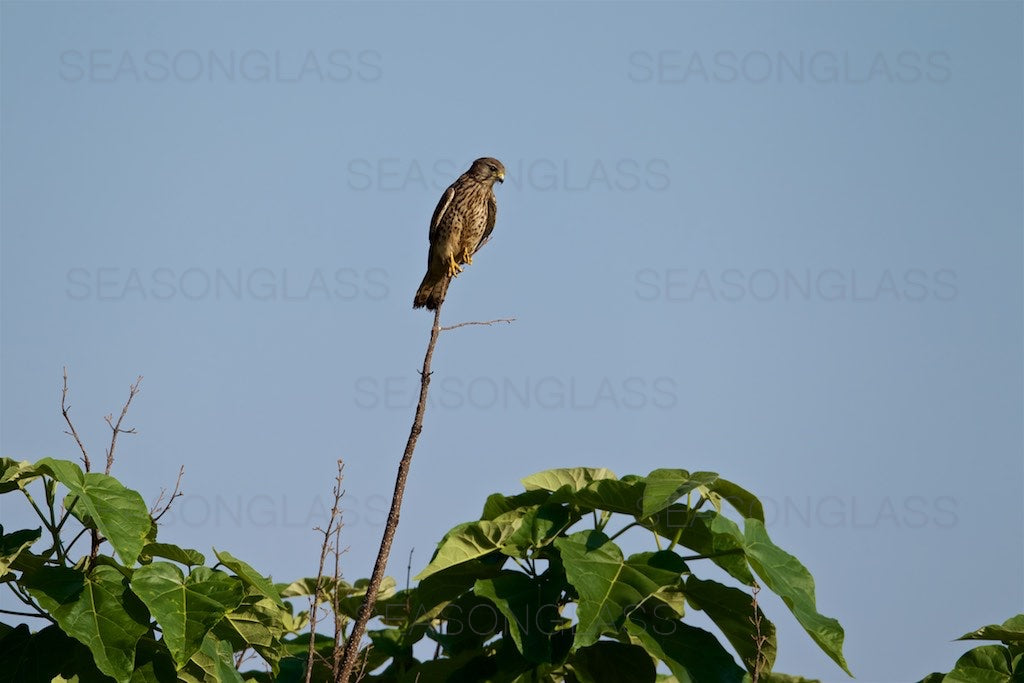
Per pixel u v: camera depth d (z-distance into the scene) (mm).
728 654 10445
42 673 10312
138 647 10453
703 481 10953
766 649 11000
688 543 11211
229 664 11031
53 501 10602
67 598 10102
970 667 10938
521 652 10422
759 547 11070
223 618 11164
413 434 10266
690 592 10922
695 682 10156
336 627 10656
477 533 11305
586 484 11867
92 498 10359
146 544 10797
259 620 11938
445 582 11617
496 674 11164
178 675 10469
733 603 10859
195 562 10891
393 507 9930
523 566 11266
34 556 10508
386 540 9828
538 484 11828
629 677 10805
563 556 10477
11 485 10633
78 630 9922
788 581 10852
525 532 11250
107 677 10359
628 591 10336
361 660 11969
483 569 11484
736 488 11461
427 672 11367
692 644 10469
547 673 10766
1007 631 10891
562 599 11086
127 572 10555
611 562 10594
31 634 10547
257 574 11195
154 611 9984
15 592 10602
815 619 10500
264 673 12297
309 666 9594
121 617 10109
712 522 10867
